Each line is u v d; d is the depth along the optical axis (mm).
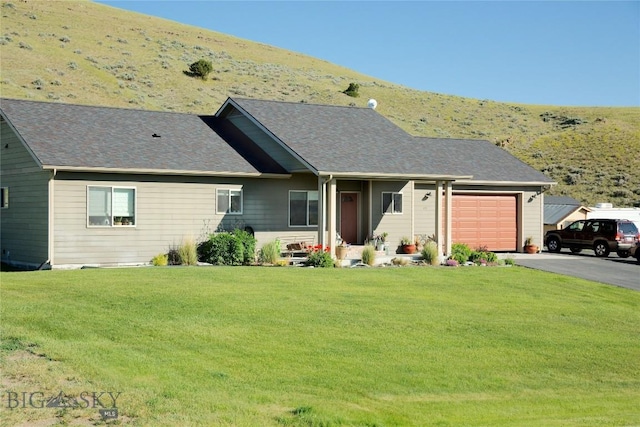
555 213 40719
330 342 13609
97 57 68000
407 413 9930
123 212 24719
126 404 9219
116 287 17906
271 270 22797
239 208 27109
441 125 75188
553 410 10656
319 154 26984
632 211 41156
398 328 15094
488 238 33906
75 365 10859
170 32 89750
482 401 10883
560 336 15492
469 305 18266
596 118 78375
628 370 13250
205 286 18578
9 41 63812
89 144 25094
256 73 79000
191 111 59969
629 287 22938
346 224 29938
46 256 23641
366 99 79938
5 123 26188
